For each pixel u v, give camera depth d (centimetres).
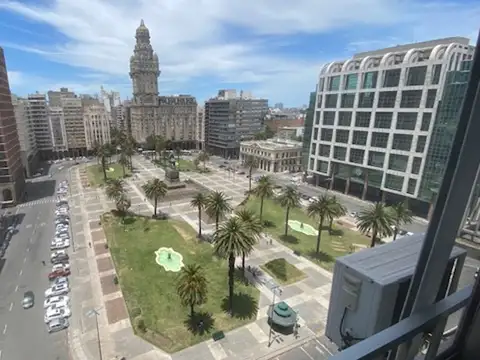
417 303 452
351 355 379
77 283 4656
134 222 6994
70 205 8444
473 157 396
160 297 4225
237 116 16988
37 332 3675
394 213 5450
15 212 8044
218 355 3281
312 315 3938
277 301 4188
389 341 399
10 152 8688
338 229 6800
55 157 16238
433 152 6806
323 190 10106
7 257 5594
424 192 7138
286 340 3503
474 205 1049
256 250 5647
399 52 7725
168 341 3438
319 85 9650
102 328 3694
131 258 5334
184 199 8975
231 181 11369
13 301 4297
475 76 361
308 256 5459
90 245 5941
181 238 6156
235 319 3797
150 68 18562
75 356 3316
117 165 14450
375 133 8125
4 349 3434
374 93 7981
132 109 19300
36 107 15112
